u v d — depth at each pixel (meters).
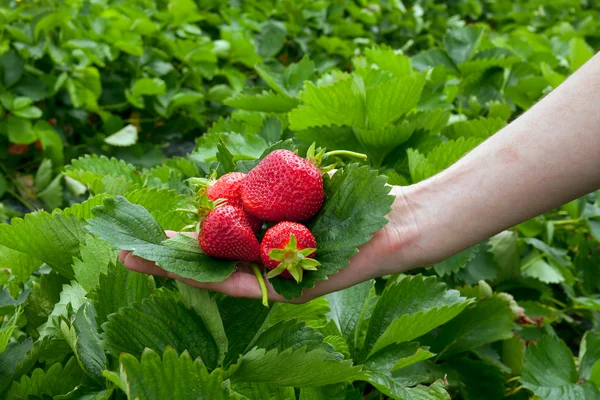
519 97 1.28
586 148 0.61
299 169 0.61
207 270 0.59
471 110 1.25
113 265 0.65
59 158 1.33
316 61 1.53
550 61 1.43
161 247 0.60
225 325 0.65
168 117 1.52
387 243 0.63
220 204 0.60
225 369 0.63
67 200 1.33
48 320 0.68
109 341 0.60
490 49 1.33
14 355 0.66
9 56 1.31
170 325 0.62
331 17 1.89
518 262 1.00
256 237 0.62
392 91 0.93
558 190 0.62
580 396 0.82
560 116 0.62
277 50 1.71
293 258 0.58
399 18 2.07
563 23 1.97
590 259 1.10
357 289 0.74
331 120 0.95
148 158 1.45
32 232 0.71
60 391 0.65
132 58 1.48
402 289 0.71
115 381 0.56
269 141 0.97
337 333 0.71
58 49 1.36
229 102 1.04
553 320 1.03
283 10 1.83
